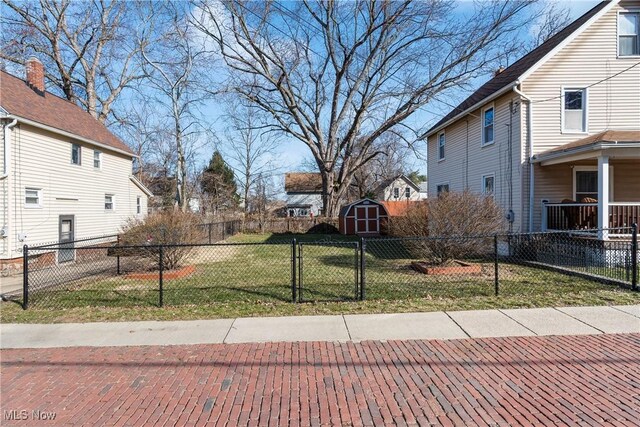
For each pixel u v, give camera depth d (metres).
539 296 6.70
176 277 9.44
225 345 4.73
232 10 23.84
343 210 29.72
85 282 9.05
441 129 19.02
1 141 12.14
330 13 26.45
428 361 4.15
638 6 12.26
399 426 2.95
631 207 10.81
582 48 12.38
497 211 10.18
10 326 5.55
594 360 4.08
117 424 3.03
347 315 5.84
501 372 3.85
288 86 27.97
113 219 18.89
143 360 4.30
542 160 11.92
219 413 3.19
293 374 3.90
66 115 16.67
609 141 9.52
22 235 12.46
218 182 40.91
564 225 11.13
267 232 29.44
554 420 2.98
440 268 9.25
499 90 13.09
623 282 7.22
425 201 11.58
